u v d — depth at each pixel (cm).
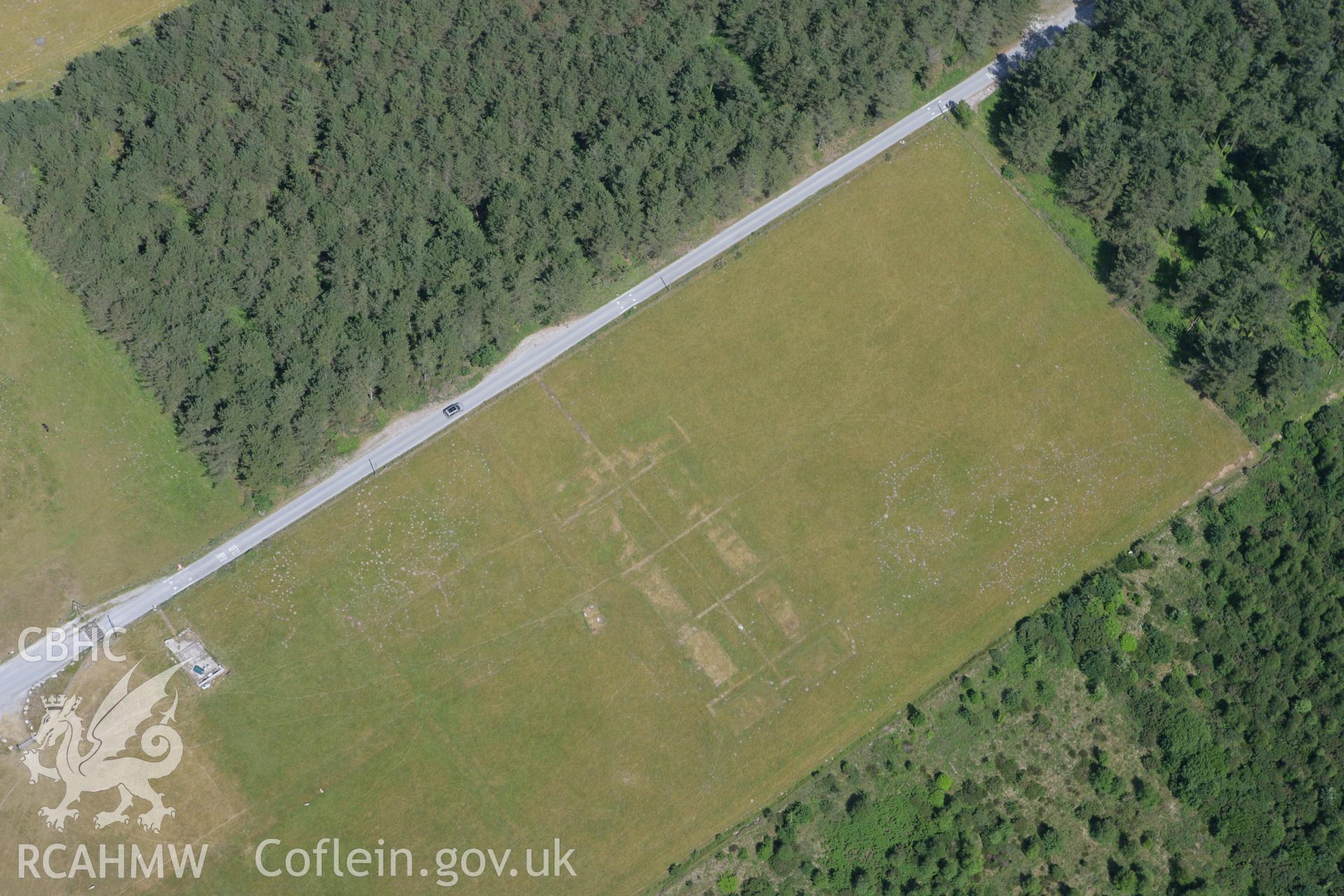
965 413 15625
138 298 14662
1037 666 14312
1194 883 13362
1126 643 14338
